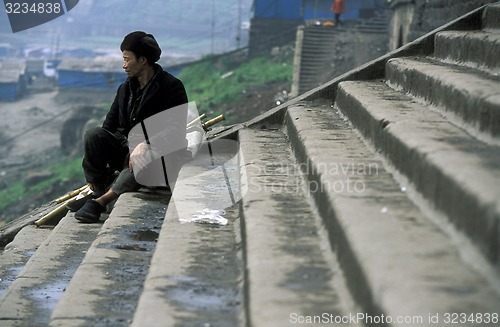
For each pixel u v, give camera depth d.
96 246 6.63
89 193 8.88
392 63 8.73
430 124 5.82
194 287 5.00
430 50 9.24
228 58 51.66
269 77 43.47
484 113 5.20
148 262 6.29
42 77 78.50
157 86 8.45
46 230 9.02
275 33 51.50
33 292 6.24
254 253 4.90
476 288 3.50
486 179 3.98
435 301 3.39
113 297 5.51
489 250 3.58
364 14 47.22
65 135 52.34
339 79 9.35
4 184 48.16
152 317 4.54
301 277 4.49
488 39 7.14
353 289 4.08
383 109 6.59
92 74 66.19
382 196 4.96
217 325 4.45
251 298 4.26
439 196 4.38
